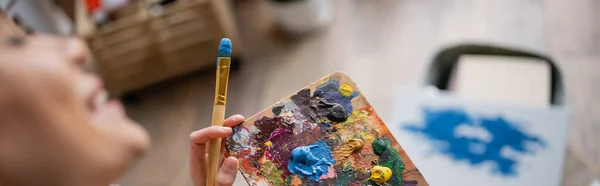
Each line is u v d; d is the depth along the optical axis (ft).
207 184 1.99
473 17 5.88
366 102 2.28
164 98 5.81
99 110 1.40
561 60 5.32
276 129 2.21
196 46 5.61
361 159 2.17
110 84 5.82
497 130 3.65
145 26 5.32
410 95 3.91
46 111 1.21
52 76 1.23
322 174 2.13
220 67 1.98
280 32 6.16
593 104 4.93
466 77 4.43
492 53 4.17
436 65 4.20
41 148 1.22
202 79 5.88
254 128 2.21
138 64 5.57
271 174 2.14
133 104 5.82
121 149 1.36
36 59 1.24
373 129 2.23
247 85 5.74
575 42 5.42
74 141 1.25
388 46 5.81
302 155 2.13
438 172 3.54
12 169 1.21
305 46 5.99
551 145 3.54
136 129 1.44
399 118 3.81
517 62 4.44
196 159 2.10
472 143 3.63
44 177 1.24
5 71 1.19
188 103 5.72
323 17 6.12
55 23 6.05
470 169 3.52
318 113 2.26
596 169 4.51
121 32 5.30
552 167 3.46
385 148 2.18
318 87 2.32
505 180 3.45
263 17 6.35
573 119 4.86
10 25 1.37
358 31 6.01
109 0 5.39
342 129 2.23
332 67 5.74
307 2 5.70
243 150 2.17
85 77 1.35
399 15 6.06
